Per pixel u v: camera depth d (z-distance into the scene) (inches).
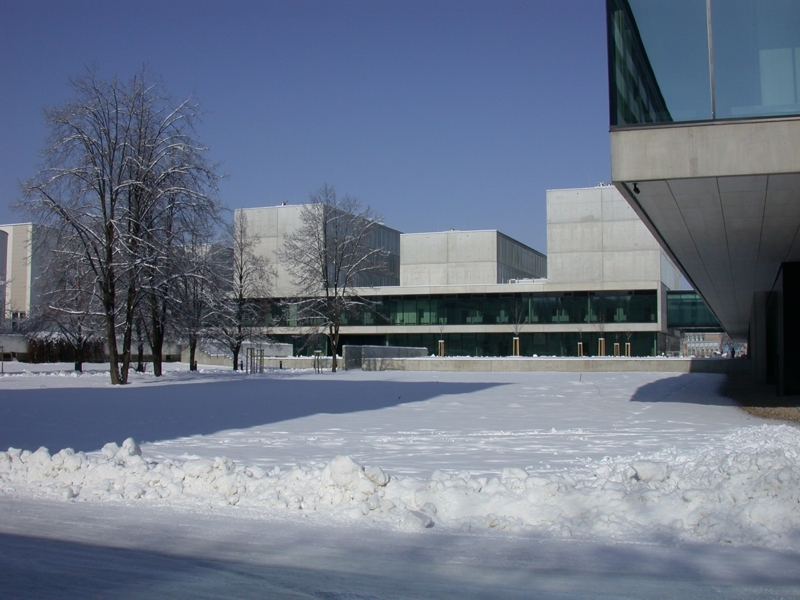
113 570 221.5
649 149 580.1
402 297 2827.3
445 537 258.1
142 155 1389.0
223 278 1540.4
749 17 576.1
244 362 2306.8
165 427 632.4
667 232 781.3
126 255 1337.4
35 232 1379.2
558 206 2768.2
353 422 684.7
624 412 801.6
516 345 2691.9
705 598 195.5
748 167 562.9
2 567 224.5
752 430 557.6
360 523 275.9
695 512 267.3
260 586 205.9
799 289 1002.1
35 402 895.1
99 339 1712.6
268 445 514.6
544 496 289.4
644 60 593.9
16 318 2561.5
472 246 3070.9
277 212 2955.2
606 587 204.7
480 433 599.8
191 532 266.5
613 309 2650.1
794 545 244.4
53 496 325.1
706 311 2866.6
